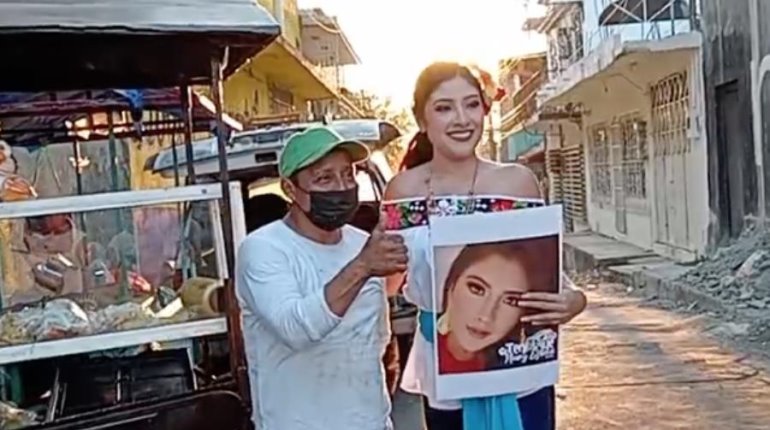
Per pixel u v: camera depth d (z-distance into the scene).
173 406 3.17
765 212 11.69
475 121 2.91
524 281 2.80
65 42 3.33
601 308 11.66
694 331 9.48
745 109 12.20
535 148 31.77
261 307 2.58
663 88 15.71
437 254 2.79
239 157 6.45
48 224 3.28
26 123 5.11
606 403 6.86
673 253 15.38
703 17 13.58
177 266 3.33
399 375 5.05
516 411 2.86
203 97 5.23
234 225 3.31
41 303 3.29
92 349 3.19
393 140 6.99
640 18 15.53
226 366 3.56
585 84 17.44
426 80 2.93
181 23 3.07
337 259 2.69
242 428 3.21
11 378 3.48
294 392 2.62
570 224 25.98
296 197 2.66
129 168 5.96
